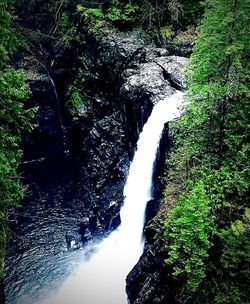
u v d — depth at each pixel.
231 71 9.09
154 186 13.48
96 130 19.09
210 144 9.96
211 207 8.62
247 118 8.90
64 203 17.72
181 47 18.67
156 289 9.81
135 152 15.76
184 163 10.80
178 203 9.41
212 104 9.57
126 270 13.62
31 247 15.34
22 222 16.66
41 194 18.31
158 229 10.51
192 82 10.20
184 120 10.55
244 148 8.54
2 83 9.88
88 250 15.00
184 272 8.76
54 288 13.48
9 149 11.19
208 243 8.10
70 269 14.20
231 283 8.30
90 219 16.56
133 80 15.84
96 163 18.50
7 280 13.86
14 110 10.87
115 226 15.79
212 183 9.24
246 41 8.46
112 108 19.06
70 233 16.03
